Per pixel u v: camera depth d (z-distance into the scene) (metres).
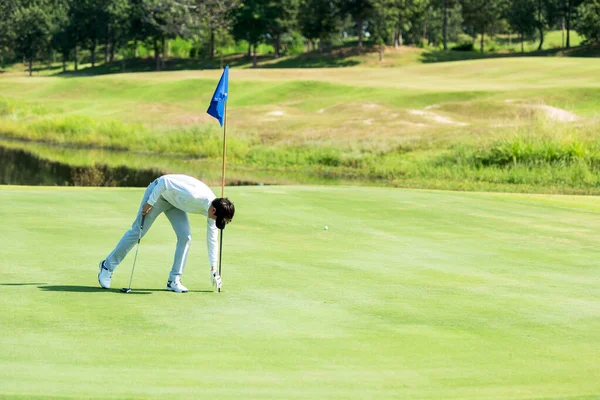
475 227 22.42
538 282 14.99
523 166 54.22
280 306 12.37
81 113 104.19
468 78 117.62
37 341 9.80
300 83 115.94
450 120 77.62
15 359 8.88
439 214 24.83
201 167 64.62
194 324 11.04
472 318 11.91
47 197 26.28
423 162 59.19
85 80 136.50
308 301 12.80
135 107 105.81
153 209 13.45
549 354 9.91
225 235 20.06
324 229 21.41
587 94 87.25
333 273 15.38
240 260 16.59
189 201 13.16
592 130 60.16
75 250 17.02
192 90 121.62
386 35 193.62
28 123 93.62
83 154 73.44
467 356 9.73
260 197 27.75
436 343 10.36
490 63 128.50
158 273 14.98
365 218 23.62
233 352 9.59
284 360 9.29
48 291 12.93
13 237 18.44
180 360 9.14
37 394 7.38
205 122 88.19
